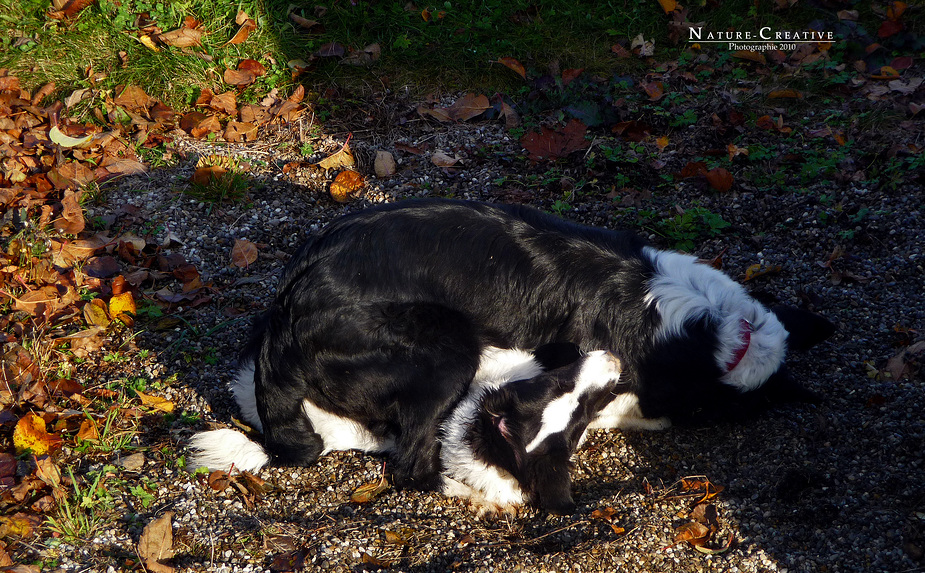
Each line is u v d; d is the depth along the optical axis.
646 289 3.31
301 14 4.05
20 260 3.51
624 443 3.35
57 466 3.23
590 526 3.19
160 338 3.46
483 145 3.83
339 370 3.26
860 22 4.02
